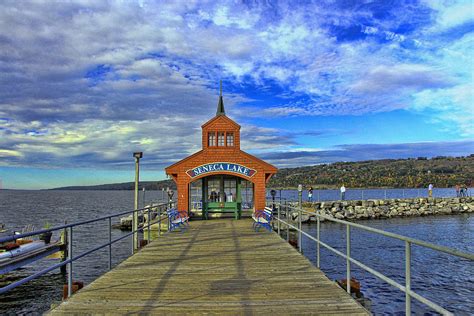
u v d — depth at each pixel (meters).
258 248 10.79
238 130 19.12
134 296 6.32
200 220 18.58
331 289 6.71
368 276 16.64
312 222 34.69
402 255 20.47
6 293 16.12
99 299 6.17
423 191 104.56
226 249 10.64
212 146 18.95
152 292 6.55
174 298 6.21
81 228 36.38
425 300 4.11
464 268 17.72
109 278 7.50
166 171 18.84
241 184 20.03
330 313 5.52
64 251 19.45
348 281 6.51
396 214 39.72
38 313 14.05
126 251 24.22
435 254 20.62
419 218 38.75
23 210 69.06
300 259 9.27
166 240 12.33
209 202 18.95
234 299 6.15
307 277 7.54
